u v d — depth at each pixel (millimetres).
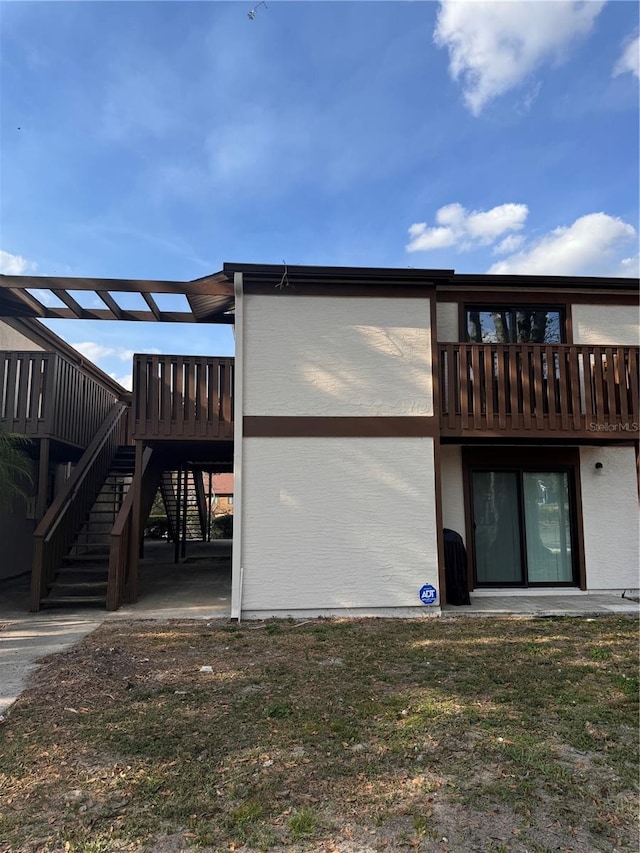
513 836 2553
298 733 3686
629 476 9219
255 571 7480
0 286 7523
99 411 12250
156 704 4211
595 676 4957
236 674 4980
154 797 2867
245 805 2781
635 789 3000
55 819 2656
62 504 8703
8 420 8922
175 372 8438
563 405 8281
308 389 7812
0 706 4129
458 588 8078
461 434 8102
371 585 7566
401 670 5121
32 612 7754
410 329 8023
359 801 2844
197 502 18828
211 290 7867
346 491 7688
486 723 3875
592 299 9305
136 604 8312
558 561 9156
